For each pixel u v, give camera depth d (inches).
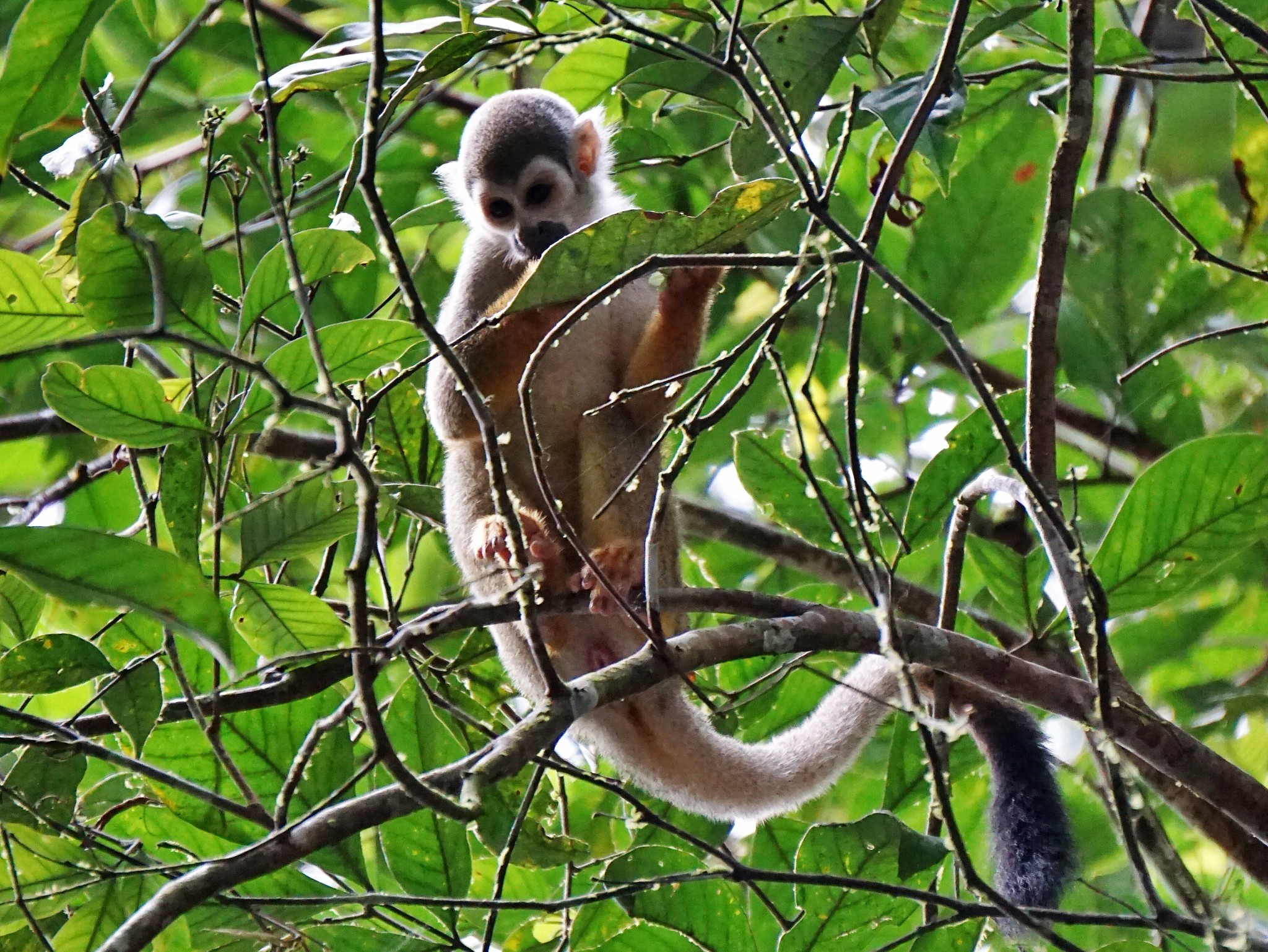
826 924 297.1
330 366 269.1
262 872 215.5
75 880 290.0
